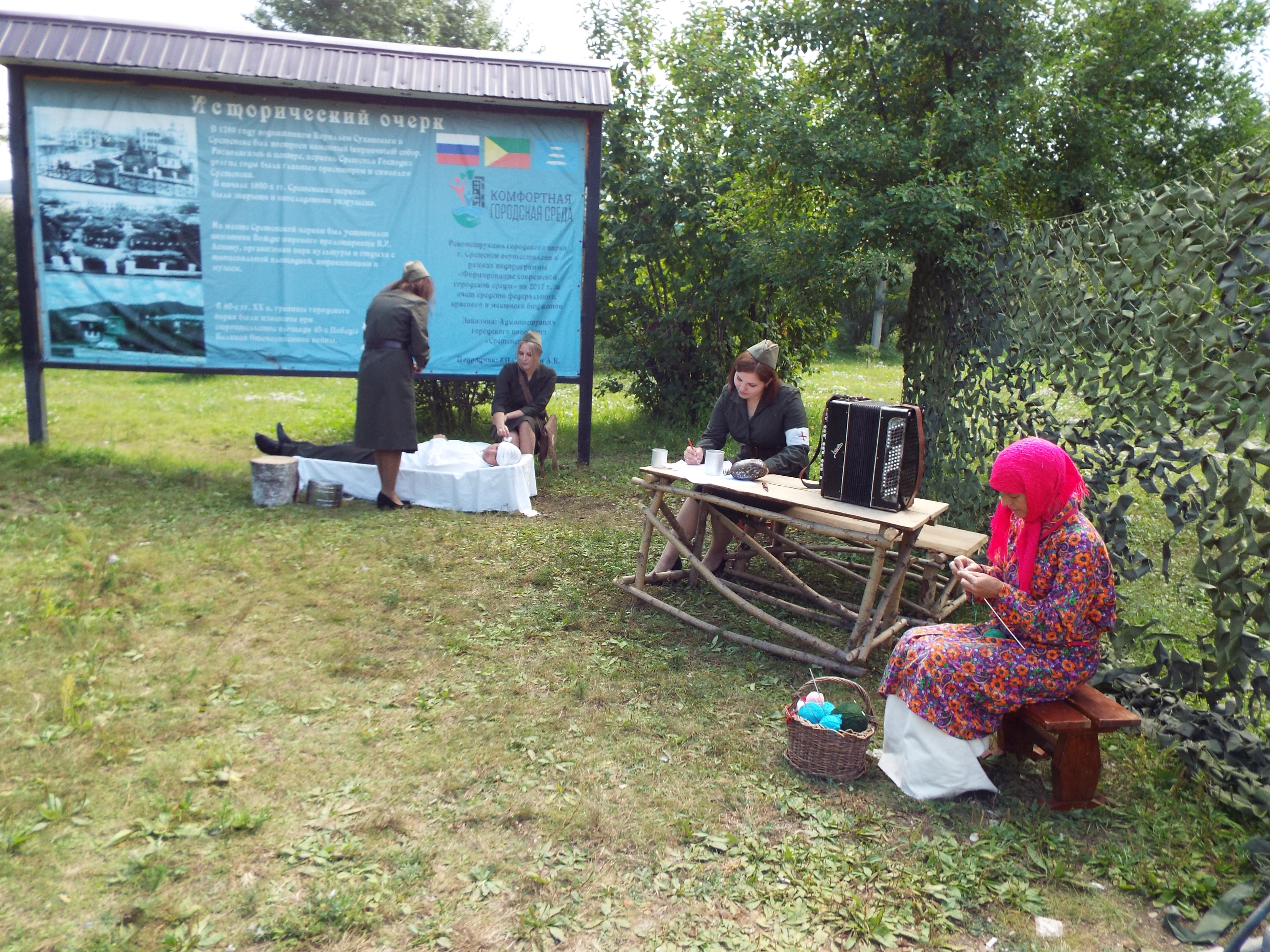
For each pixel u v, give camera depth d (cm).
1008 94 753
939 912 260
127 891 252
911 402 740
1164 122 869
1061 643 309
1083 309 445
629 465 856
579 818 296
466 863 272
